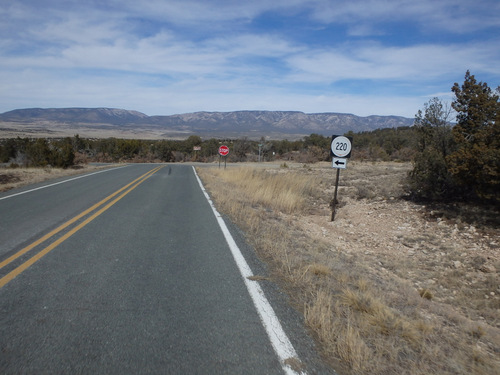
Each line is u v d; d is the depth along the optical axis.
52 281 3.95
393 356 2.62
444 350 2.85
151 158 48.47
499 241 6.60
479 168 7.75
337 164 9.38
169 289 3.82
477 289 4.92
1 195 10.98
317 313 3.18
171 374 2.33
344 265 5.16
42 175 17.97
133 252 5.17
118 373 2.33
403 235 7.77
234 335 2.87
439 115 10.20
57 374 2.29
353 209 10.80
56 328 2.90
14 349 2.57
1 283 3.85
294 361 2.52
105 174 20.20
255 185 13.91
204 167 31.28
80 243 5.56
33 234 6.04
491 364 2.67
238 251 5.34
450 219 8.27
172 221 7.54
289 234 6.84
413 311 3.62
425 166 10.16
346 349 2.65
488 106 8.52
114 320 3.06
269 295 3.71
